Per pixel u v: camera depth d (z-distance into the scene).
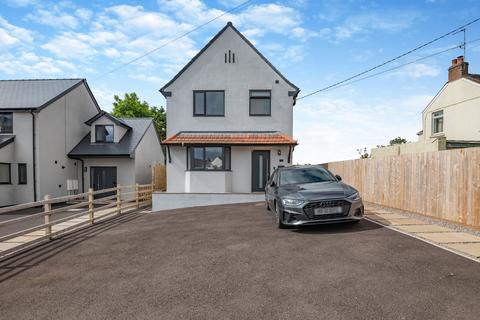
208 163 15.73
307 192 7.54
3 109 18.70
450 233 6.80
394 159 10.62
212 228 8.45
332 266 4.89
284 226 7.93
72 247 7.14
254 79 17.03
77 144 22.16
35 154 18.92
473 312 3.32
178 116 17.08
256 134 16.47
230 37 17.14
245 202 14.34
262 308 3.58
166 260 5.68
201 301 3.84
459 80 17.75
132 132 23.08
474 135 16.72
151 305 3.79
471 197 7.31
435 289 3.91
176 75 17.09
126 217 12.14
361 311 3.42
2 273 5.39
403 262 4.94
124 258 5.98
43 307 3.90
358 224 7.97
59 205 18.77
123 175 21.25
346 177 14.76
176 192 14.77
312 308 3.53
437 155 8.50
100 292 4.30
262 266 5.05
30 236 8.96
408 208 9.84
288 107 17.02
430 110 20.27
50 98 19.94
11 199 18.75
